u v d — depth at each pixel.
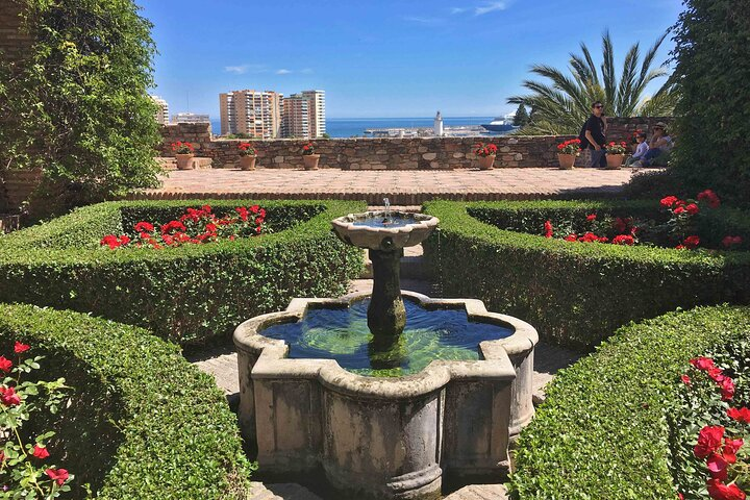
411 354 3.31
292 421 2.89
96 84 7.39
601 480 1.73
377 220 3.72
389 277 3.41
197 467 1.98
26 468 2.48
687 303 3.89
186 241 5.44
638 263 3.96
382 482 2.69
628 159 13.53
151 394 2.48
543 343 4.54
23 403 2.70
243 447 3.15
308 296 5.15
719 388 2.64
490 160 12.97
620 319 4.09
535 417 2.20
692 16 6.45
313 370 2.81
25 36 7.21
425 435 2.71
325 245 5.21
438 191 7.71
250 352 3.11
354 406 2.65
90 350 2.90
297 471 2.93
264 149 14.36
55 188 7.62
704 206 5.57
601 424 2.06
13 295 3.91
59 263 3.94
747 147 5.87
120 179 7.84
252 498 2.74
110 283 4.02
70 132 7.44
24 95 7.15
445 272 5.33
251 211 6.34
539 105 19.38
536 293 4.48
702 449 1.98
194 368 2.83
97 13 7.46
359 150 14.30
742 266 3.77
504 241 4.68
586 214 6.20
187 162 13.08
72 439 2.73
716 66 5.92
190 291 4.29
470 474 2.90
